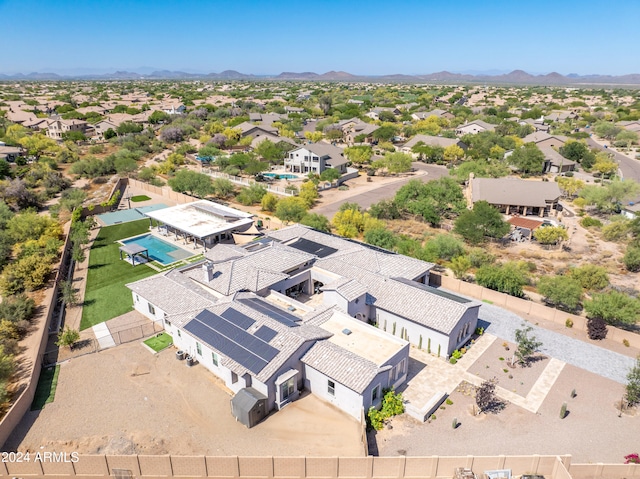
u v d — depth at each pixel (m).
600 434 30.27
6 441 29.08
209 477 26.67
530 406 32.72
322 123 173.38
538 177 104.81
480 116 186.75
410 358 38.38
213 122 163.88
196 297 40.97
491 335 41.81
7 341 38.38
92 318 44.34
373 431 30.36
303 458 26.06
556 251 62.72
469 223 62.62
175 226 64.25
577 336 41.72
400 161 106.75
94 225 72.56
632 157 127.00
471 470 26.09
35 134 137.75
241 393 31.19
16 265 51.00
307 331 34.75
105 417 31.23
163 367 36.69
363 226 66.12
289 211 72.00
